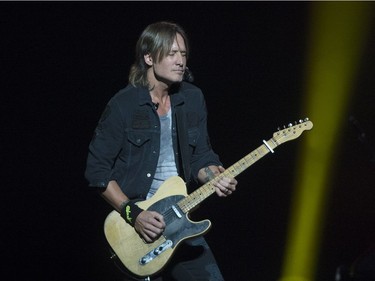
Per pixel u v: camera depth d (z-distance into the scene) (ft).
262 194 69.82
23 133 65.92
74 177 67.00
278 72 67.97
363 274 46.26
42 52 64.18
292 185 69.56
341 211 68.59
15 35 63.41
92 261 65.98
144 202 39.58
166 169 40.65
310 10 66.85
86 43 64.44
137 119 39.96
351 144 68.44
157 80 40.60
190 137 41.37
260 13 66.64
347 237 67.77
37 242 66.54
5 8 62.64
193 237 39.47
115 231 39.60
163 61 39.63
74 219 67.15
